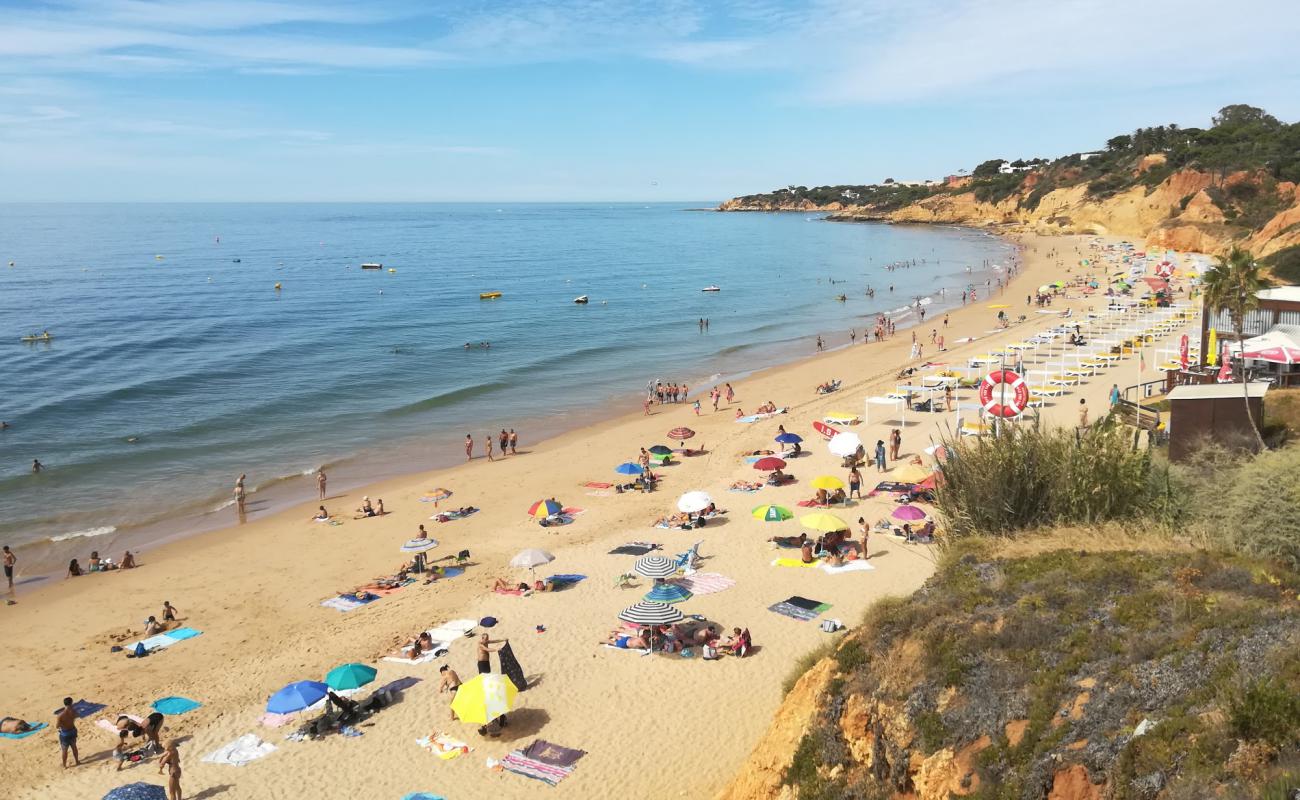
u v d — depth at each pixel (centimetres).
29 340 7669
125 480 3994
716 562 2777
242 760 1839
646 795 1656
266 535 3291
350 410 5303
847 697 1188
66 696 2120
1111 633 1062
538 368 6581
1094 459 1664
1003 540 1512
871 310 9588
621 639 2270
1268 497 1426
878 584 2536
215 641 2420
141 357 6925
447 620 2470
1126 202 16712
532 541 3095
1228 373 3262
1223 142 15862
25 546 3234
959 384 5000
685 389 5738
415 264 16412
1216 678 902
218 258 17862
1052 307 8631
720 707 1948
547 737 1875
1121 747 880
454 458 4378
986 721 1012
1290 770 734
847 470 3659
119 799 1592
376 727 1947
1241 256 3756
